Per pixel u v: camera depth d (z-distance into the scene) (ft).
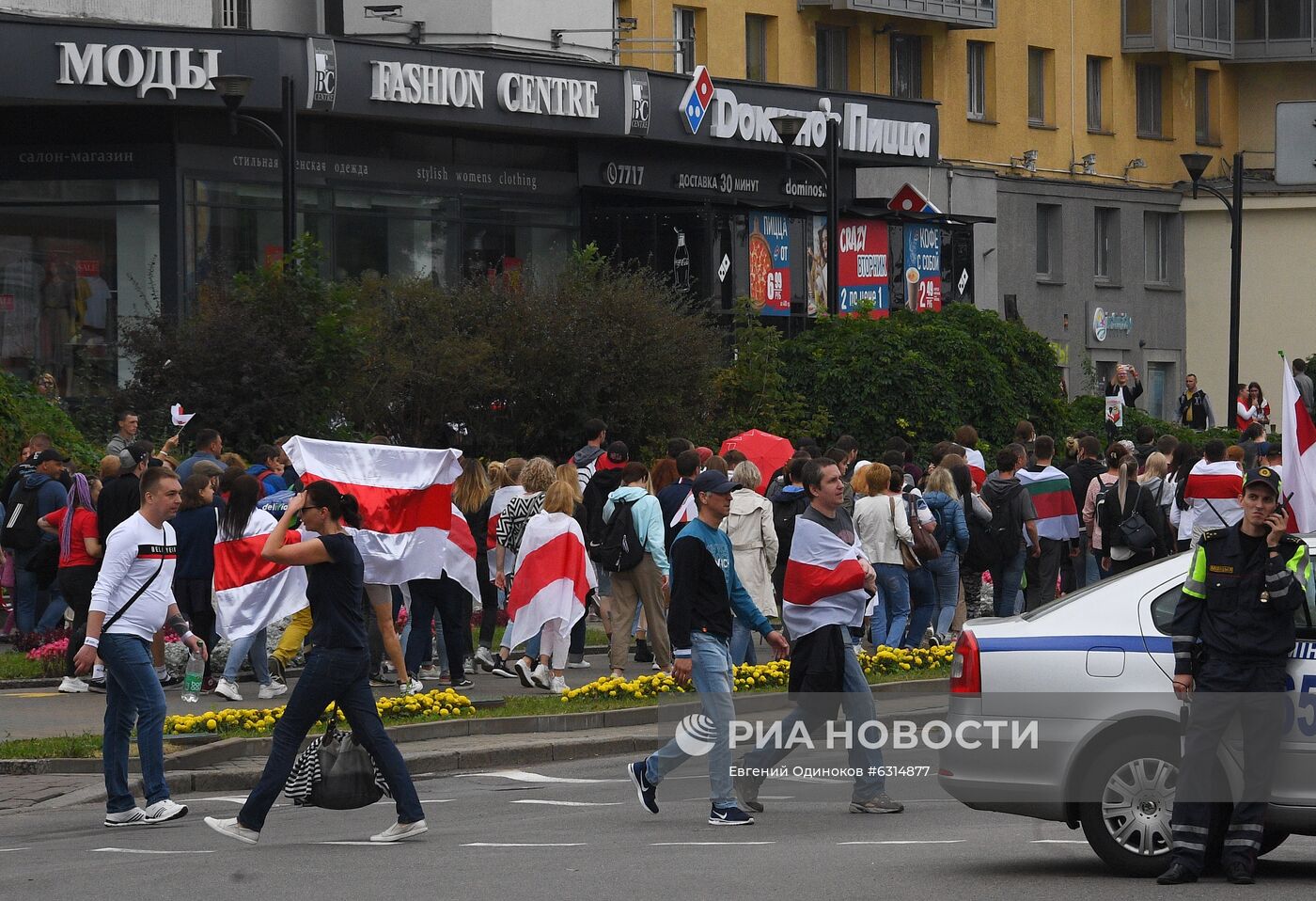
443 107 392.68
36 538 240.73
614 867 120.88
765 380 370.94
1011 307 571.28
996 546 241.35
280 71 368.27
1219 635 114.32
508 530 227.40
